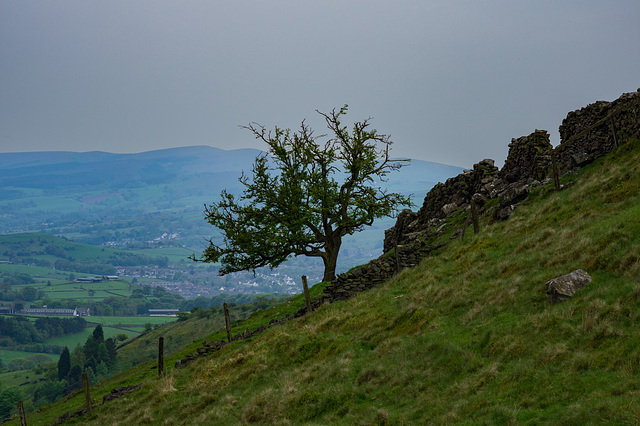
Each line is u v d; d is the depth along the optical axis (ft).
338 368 72.74
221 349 121.49
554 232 81.05
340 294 120.78
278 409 69.62
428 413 51.11
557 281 60.08
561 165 121.08
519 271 73.20
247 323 160.04
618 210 76.89
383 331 80.18
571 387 43.91
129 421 94.22
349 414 59.41
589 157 112.88
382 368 66.23
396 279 109.60
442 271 93.15
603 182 91.35
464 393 51.37
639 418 36.11
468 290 76.89
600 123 108.58
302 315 125.29
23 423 118.83
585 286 59.11
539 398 44.52
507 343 56.18
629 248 60.29
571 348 49.55
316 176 174.50
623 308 50.31
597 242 66.39
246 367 94.48
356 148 173.27
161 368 121.80
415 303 82.69
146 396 105.19
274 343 99.19
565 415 40.11
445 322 70.90
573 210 88.38
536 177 125.08
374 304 95.40
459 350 59.98
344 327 90.38
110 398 120.37
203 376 101.76
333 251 177.58
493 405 46.50
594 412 38.78
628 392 39.34
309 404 66.85
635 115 101.55
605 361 44.96
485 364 55.21
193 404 89.30
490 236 100.37
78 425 106.63
